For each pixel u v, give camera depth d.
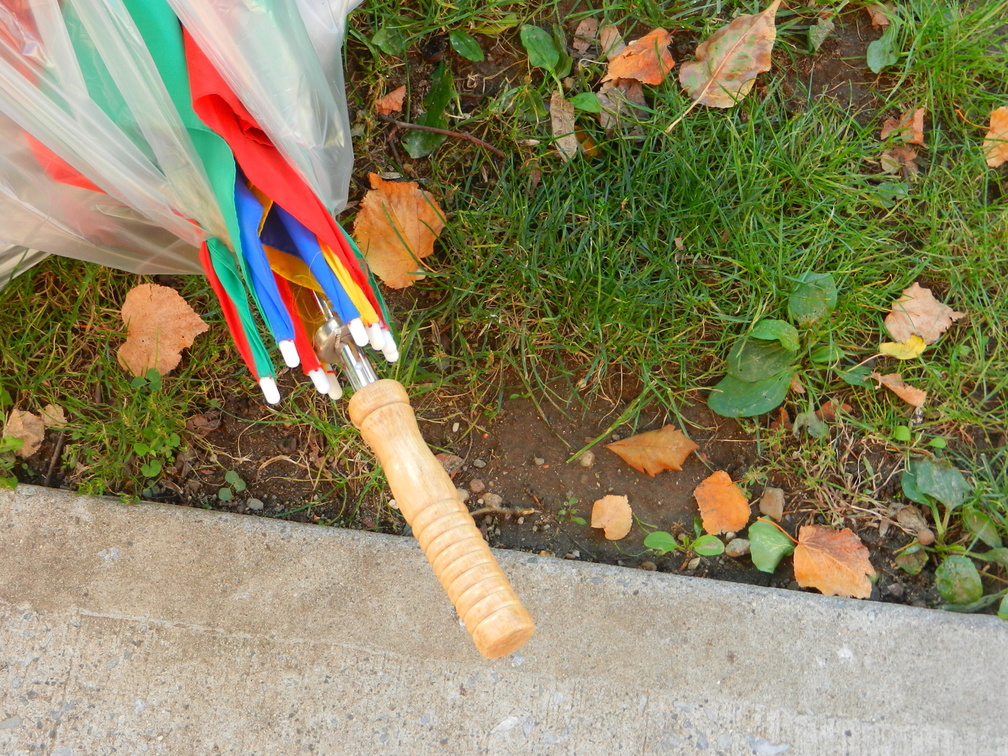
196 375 1.41
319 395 1.41
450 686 1.27
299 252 0.94
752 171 1.45
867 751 1.27
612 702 1.27
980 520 1.42
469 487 1.41
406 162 1.47
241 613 1.28
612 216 1.46
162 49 0.91
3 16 0.85
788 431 1.45
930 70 1.53
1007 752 1.29
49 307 1.40
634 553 1.40
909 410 1.47
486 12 1.48
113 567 1.29
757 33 1.46
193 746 1.24
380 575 1.30
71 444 1.38
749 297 1.45
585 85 1.49
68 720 1.24
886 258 1.50
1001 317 1.49
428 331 1.44
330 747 1.25
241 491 1.39
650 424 1.45
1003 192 1.55
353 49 1.46
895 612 1.33
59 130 0.93
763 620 1.31
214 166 0.92
